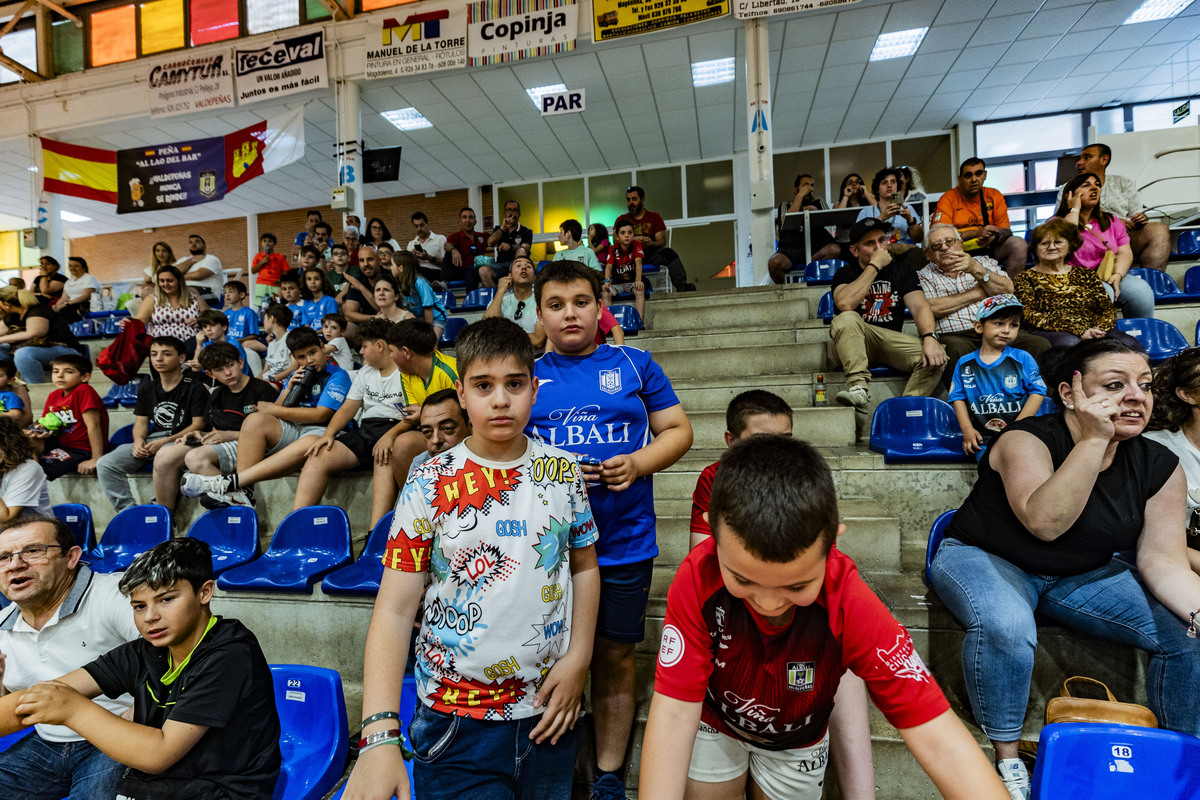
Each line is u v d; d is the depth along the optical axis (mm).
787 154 9758
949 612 1821
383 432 3119
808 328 4133
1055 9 6188
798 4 5875
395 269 4836
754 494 750
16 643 1703
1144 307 3670
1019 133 8766
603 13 6297
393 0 6836
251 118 7688
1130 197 4402
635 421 1549
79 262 7344
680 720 975
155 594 1351
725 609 991
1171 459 1521
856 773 1300
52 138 8023
